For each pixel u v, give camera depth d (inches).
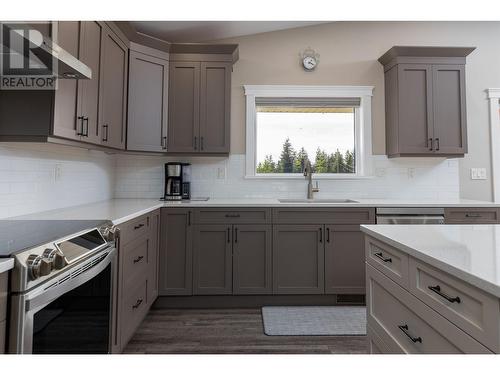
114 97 94.2
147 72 110.4
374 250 50.9
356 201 114.1
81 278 47.6
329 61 133.4
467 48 116.2
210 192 129.5
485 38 134.1
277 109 136.1
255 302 107.0
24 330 35.6
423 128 118.6
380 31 134.5
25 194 72.6
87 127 76.0
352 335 85.7
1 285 34.3
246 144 130.3
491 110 135.3
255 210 105.0
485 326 27.1
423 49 117.0
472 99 133.9
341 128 135.1
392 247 44.4
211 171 129.8
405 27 134.6
